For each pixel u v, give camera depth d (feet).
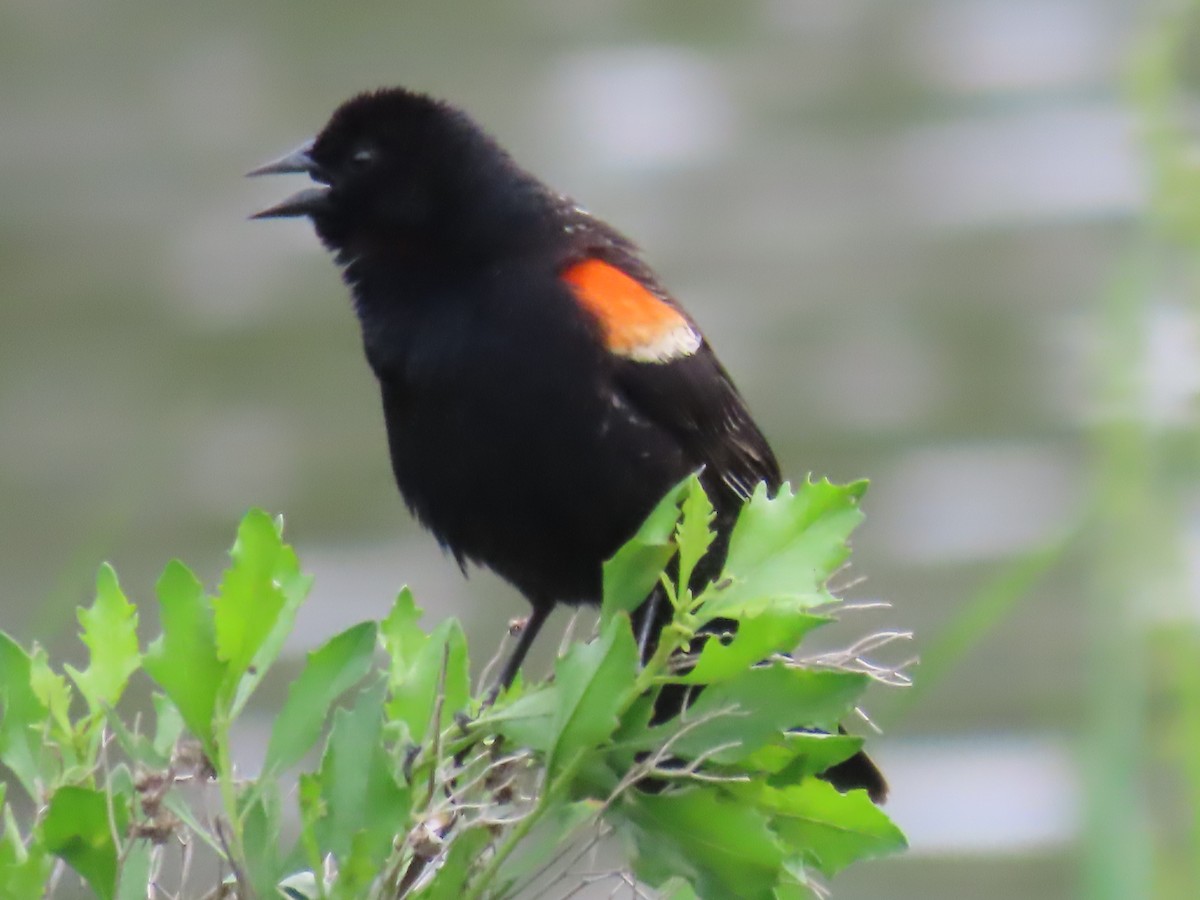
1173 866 17.79
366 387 55.21
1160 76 19.24
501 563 23.85
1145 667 18.10
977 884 35.83
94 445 52.03
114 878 15.07
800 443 51.52
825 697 15.28
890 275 60.95
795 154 69.72
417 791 16.12
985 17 78.95
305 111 73.72
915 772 38.81
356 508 48.70
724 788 15.70
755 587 15.55
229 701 15.21
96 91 74.95
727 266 61.98
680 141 70.90
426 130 24.23
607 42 79.82
